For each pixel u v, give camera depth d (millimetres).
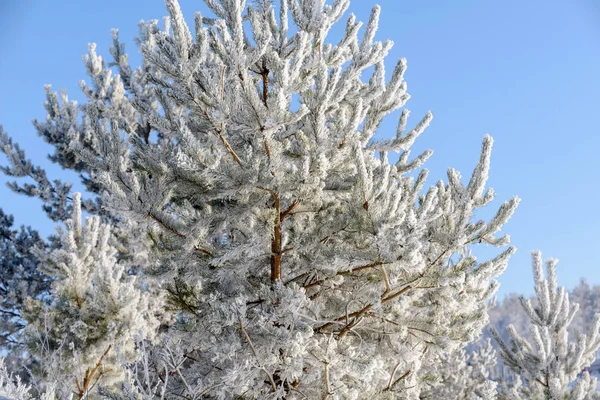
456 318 5895
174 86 5391
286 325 5230
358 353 5301
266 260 6254
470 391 10047
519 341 8055
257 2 6285
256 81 6242
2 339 11844
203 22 5926
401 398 5859
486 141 4957
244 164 4930
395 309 5664
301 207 5664
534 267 8164
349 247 5617
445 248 4812
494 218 5113
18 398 3787
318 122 5250
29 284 14172
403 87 6594
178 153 4562
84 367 6633
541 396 7480
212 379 5637
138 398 4254
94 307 7223
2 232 15547
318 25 5918
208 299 5848
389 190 4820
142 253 11219
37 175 15406
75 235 8953
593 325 7836
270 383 5562
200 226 5414
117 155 5578
